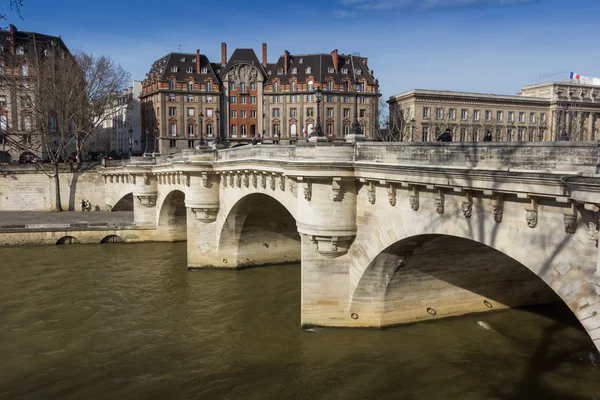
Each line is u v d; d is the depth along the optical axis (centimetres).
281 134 10706
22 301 3219
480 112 9381
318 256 2414
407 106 9275
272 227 3991
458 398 1858
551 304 2809
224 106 10856
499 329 2450
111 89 7494
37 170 6788
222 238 3909
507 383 1950
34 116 6662
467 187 1495
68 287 3528
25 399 2002
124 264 4216
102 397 2011
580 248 1214
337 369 2112
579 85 9888
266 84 10862
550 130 9181
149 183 5238
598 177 1070
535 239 1336
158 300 3212
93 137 8512
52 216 6103
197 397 1989
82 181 6938
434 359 2155
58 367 2286
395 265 2259
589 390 1884
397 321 2478
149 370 2239
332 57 10731
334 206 2267
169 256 4550
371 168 2034
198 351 2412
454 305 2589
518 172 1288
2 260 4359
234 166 3381
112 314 2967
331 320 2448
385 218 2055
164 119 10444
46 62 6762
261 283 3531
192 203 3894
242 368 2200
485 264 2517
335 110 10456
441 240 2066
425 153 1747
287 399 1938
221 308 3019
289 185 2611
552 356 2161
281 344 2400
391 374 2053
